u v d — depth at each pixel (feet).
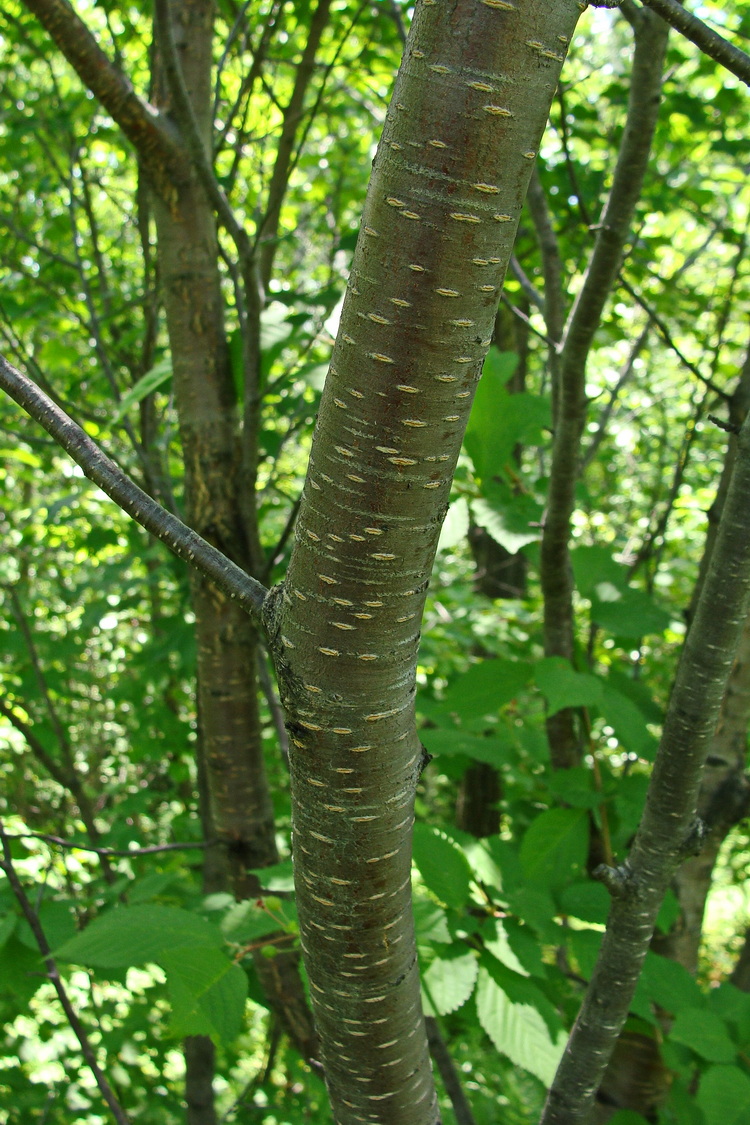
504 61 2.15
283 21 7.50
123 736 10.80
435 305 2.24
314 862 2.68
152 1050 7.26
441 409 2.31
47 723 7.02
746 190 10.61
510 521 4.56
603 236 3.89
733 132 9.59
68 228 8.66
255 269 4.47
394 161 2.21
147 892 4.62
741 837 9.77
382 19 8.27
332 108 9.65
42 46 8.38
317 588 2.46
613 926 3.32
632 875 3.24
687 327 9.40
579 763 5.26
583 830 4.54
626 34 9.63
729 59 2.67
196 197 5.05
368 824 2.62
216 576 2.66
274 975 5.01
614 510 11.93
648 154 3.74
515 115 2.17
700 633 3.06
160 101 5.13
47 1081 7.35
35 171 9.23
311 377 5.00
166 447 6.91
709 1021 3.84
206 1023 3.18
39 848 6.18
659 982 4.11
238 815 5.40
